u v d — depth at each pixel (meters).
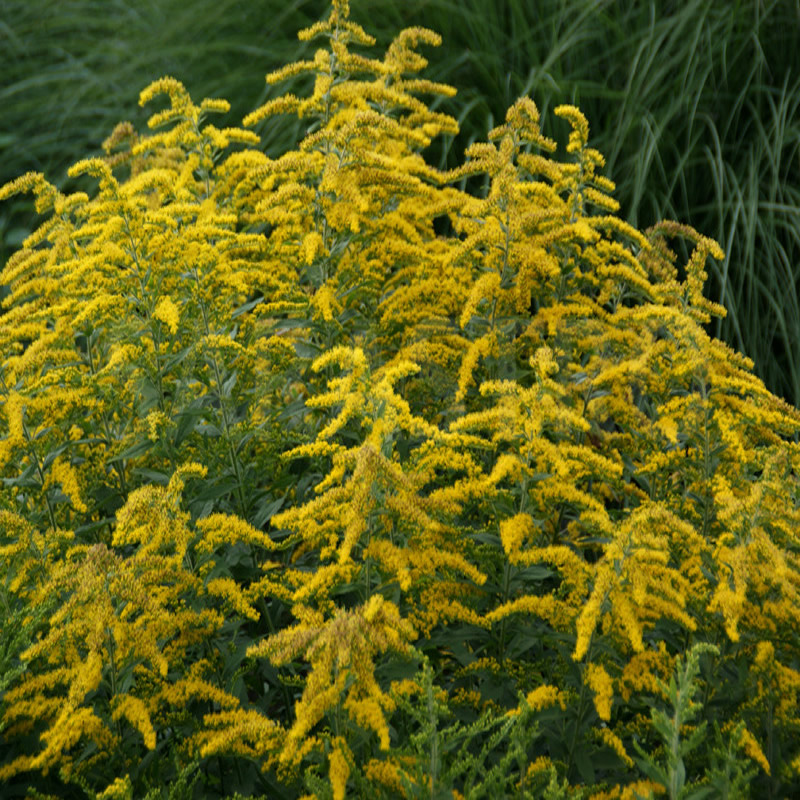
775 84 5.18
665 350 2.67
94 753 2.11
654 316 2.66
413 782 1.81
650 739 2.25
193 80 5.83
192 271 2.67
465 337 3.11
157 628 2.07
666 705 2.18
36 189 2.93
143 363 2.57
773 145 4.89
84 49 6.97
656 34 5.15
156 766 2.12
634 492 2.74
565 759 2.16
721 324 4.41
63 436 2.68
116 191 2.57
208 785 2.28
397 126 2.85
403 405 2.20
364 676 1.78
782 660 2.28
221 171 3.40
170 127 5.64
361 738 1.94
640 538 2.01
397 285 3.35
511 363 2.91
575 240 2.88
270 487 2.74
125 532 2.11
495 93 5.21
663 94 5.03
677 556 2.34
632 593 2.02
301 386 3.21
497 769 1.78
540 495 2.32
